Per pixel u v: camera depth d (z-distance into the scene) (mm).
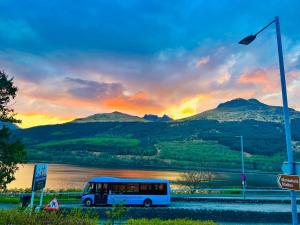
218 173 144000
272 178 122688
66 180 98188
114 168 173750
